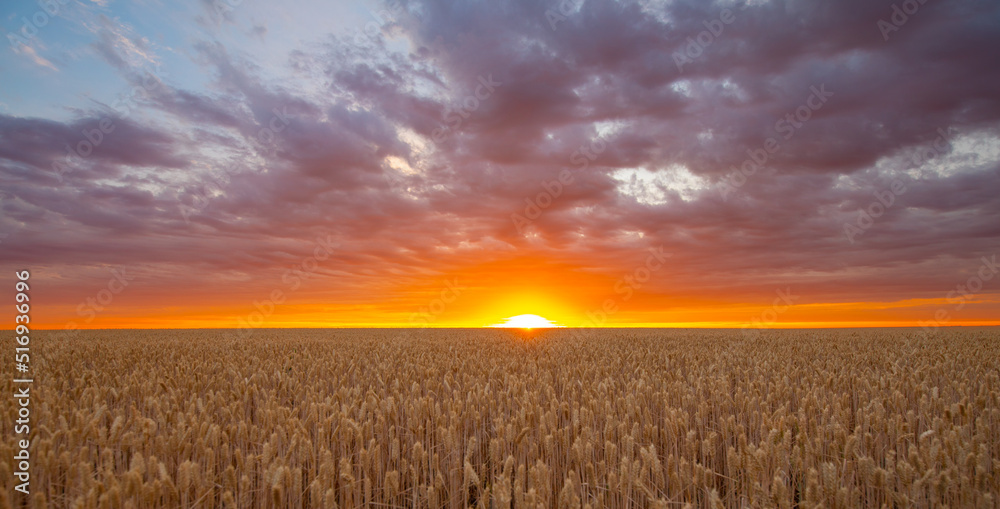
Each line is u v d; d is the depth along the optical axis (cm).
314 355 1619
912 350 1611
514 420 608
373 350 1792
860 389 877
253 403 852
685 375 1229
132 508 356
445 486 555
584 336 3038
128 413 795
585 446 503
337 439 617
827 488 394
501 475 377
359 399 772
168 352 1620
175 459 541
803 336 2831
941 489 415
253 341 2350
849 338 2548
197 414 703
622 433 570
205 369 1110
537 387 884
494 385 938
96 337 2788
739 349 1748
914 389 806
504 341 2434
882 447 623
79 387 747
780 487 391
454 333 3709
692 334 3322
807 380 979
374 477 555
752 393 786
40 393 685
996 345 1906
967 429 605
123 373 1122
